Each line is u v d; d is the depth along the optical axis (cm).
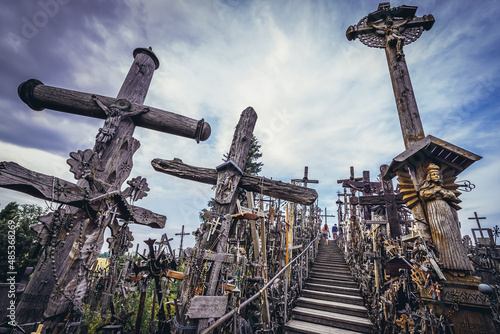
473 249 1341
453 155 458
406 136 555
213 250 346
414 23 680
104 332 511
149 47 492
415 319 402
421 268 391
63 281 265
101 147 364
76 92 395
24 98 364
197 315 273
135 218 366
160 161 415
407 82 605
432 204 435
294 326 529
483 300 336
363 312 584
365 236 851
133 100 439
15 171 236
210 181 421
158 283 449
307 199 420
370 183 1078
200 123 442
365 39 737
